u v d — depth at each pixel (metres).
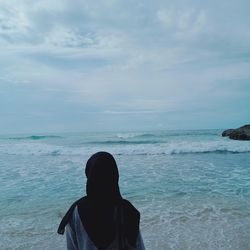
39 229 6.73
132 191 10.06
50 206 8.55
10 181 12.13
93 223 1.69
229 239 6.02
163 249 5.59
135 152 21.47
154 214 7.59
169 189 10.32
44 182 11.88
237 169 14.56
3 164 16.97
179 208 8.10
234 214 7.55
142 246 1.79
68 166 16.05
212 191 10.02
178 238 6.08
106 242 1.67
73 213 1.77
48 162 17.66
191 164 16.28
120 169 14.64
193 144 24.44
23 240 6.12
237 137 32.81
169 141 31.30
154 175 12.98
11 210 8.18
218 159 18.34
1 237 6.27
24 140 37.34
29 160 18.64
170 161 17.52
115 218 1.72
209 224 6.86
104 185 1.72
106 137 41.41
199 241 5.93
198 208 8.09
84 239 1.70
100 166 1.74
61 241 6.05
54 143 31.23
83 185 11.30
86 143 30.91
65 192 10.22
